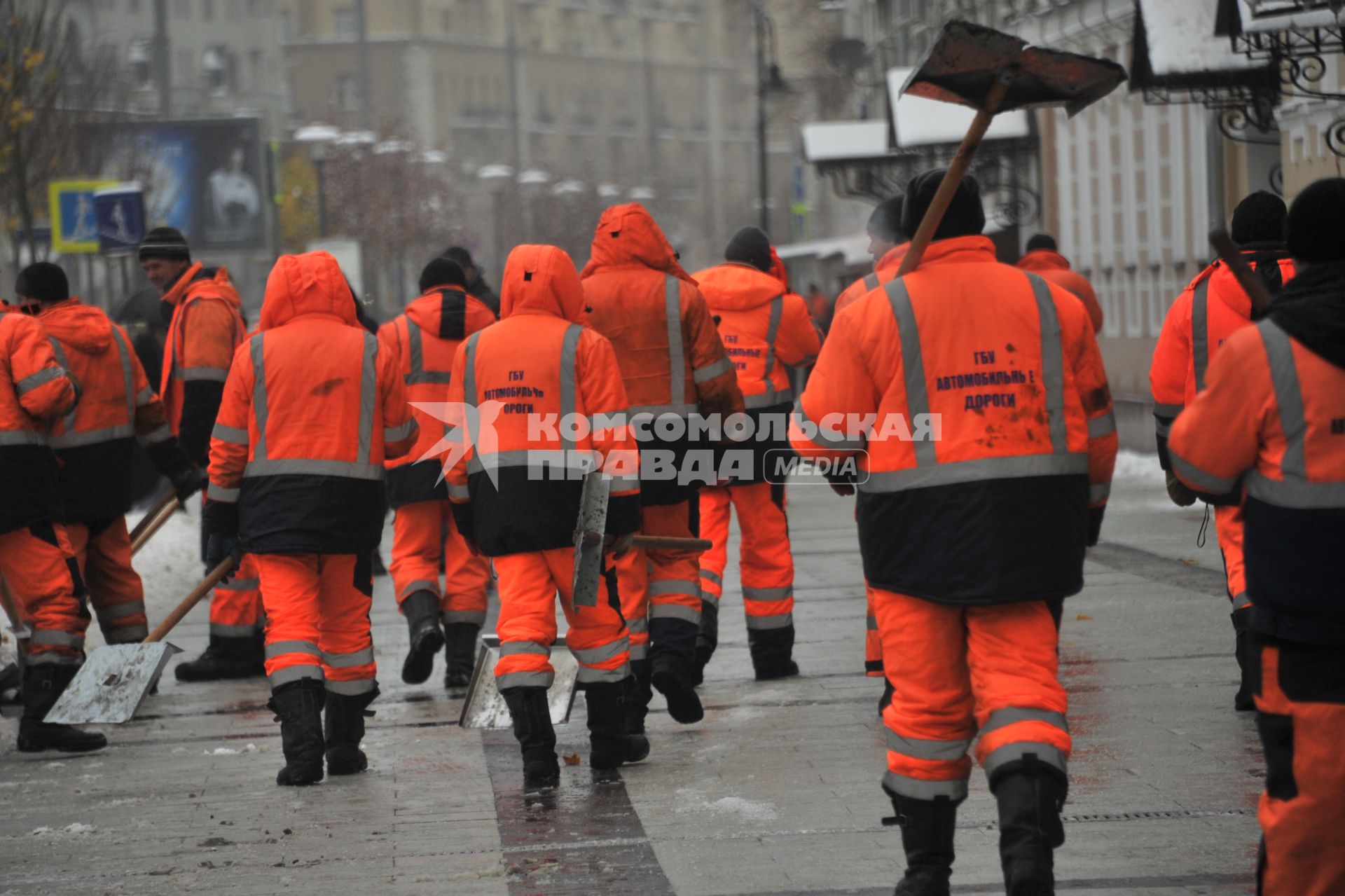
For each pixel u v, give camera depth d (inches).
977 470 568.7
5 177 2775.6
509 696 815.7
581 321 881.5
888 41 4648.1
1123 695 951.0
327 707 877.2
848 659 1134.4
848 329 586.6
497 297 1567.4
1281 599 501.7
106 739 986.7
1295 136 1753.2
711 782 810.2
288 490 844.6
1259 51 1461.6
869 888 638.5
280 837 749.9
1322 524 496.7
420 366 1099.3
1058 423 577.9
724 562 1066.7
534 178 7824.8
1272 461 504.4
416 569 1091.3
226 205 4483.3
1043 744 551.8
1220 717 887.1
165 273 1171.9
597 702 837.2
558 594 848.9
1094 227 2952.8
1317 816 495.8
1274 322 504.4
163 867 709.9
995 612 570.6
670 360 903.1
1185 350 854.5
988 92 592.1
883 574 581.3
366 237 6909.5
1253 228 848.9
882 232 951.0
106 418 1048.2
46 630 961.5
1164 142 2576.3
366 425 860.6
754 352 1052.5
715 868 670.5
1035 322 582.9
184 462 1106.7
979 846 684.7
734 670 1123.9
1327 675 495.8
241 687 1156.5
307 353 853.8
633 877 663.1
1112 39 2802.7
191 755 941.8
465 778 850.8
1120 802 735.1
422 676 1079.0
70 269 3262.8
